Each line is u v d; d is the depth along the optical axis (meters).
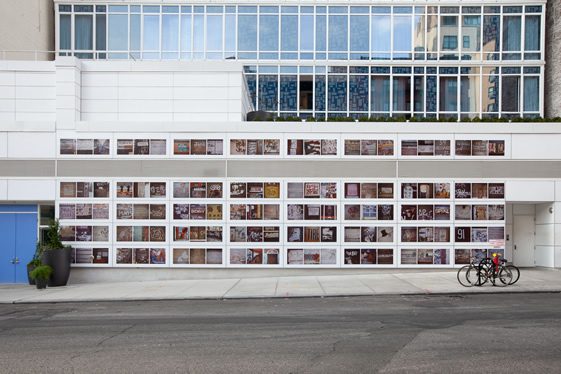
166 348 8.62
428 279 18.11
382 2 28.08
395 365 7.39
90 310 13.55
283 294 15.53
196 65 21.05
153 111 20.92
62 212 19.91
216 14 28.30
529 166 20.02
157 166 20.00
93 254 19.88
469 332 9.59
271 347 8.58
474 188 19.97
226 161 20.00
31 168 19.92
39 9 27.52
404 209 19.94
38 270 18.12
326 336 9.40
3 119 20.36
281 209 19.92
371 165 20.05
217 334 9.73
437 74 27.83
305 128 20.08
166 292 16.48
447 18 28.12
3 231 20.34
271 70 28.03
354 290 15.98
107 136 20.03
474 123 20.14
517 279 16.62
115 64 20.94
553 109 27.39
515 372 7.03
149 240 19.91
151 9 28.30
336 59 28.02
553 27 27.52
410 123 20.09
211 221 19.92
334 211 19.94
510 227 21.59
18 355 8.29
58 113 20.09
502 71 27.88
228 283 18.34
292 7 28.28
